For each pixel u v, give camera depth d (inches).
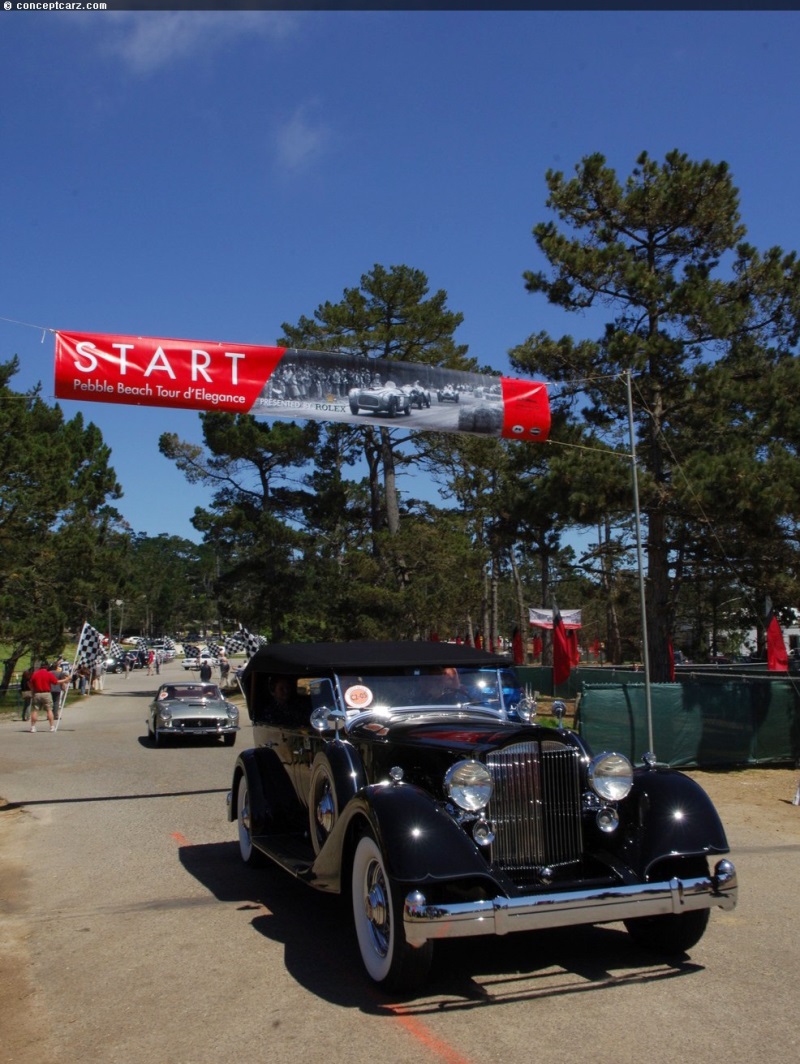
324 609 1408.7
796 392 702.5
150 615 5600.4
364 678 276.4
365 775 243.4
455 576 1349.7
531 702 287.4
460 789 204.1
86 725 1065.5
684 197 784.9
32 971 227.6
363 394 416.5
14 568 1353.3
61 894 302.2
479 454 1274.6
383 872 203.5
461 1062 168.1
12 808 467.5
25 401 1304.1
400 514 1571.1
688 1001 196.4
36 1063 174.1
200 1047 179.0
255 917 270.8
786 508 658.2
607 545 911.7
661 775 227.8
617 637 1914.4
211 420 1585.9
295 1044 178.7
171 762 677.3
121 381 381.1
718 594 1457.9
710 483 667.4
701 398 725.3
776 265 772.6
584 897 197.0
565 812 216.5
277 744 316.2
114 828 411.2
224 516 1636.3
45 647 1450.5
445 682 283.1
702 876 221.6
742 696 604.7
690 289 732.7
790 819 418.9
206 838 387.9
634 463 530.0
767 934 244.8
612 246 778.8
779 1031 179.9
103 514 2242.9
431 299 1384.1
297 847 281.6
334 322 1318.9
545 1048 173.3
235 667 2672.2
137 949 242.8
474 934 189.2
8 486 1272.1
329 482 1581.0
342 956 233.5
